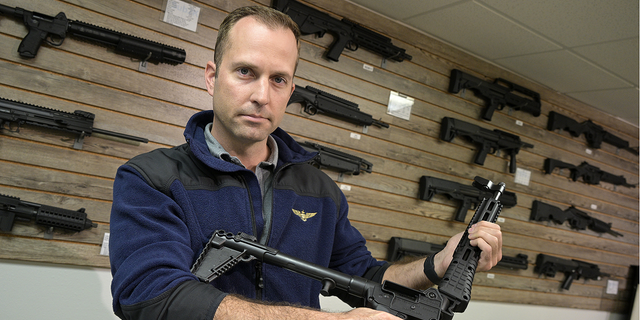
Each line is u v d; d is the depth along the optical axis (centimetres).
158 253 77
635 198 556
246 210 98
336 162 309
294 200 109
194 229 90
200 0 268
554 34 315
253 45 89
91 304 241
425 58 364
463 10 303
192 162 100
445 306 84
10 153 223
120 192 89
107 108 244
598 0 258
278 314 69
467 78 379
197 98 268
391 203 350
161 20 257
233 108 91
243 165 102
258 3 286
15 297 224
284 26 92
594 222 492
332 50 308
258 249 89
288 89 96
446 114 380
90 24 233
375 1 317
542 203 446
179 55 253
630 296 547
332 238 114
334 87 319
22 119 218
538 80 431
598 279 511
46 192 230
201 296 69
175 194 91
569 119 459
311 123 310
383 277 113
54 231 231
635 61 332
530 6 279
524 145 420
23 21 222
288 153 113
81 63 238
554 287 475
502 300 432
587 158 497
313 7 304
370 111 338
